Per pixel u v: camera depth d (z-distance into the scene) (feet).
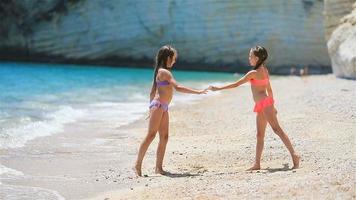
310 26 114.62
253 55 32.63
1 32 122.21
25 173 32.17
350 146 37.60
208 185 27.76
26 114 53.52
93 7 120.47
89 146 40.83
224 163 34.88
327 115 50.49
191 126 49.88
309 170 30.55
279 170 31.68
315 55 115.03
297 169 31.19
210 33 117.50
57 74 97.91
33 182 30.17
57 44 121.19
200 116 55.88
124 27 119.96
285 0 114.73
